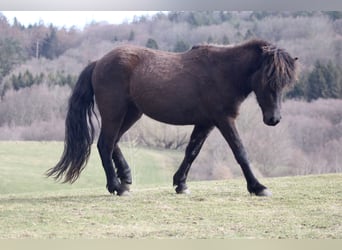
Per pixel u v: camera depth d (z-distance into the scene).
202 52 10.16
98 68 10.33
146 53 10.34
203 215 8.37
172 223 7.92
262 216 8.29
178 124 10.35
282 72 9.20
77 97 10.48
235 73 9.84
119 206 9.06
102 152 10.28
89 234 7.36
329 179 12.06
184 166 10.45
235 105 9.95
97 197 10.14
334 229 7.61
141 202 9.42
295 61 9.45
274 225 7.79
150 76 10.07
